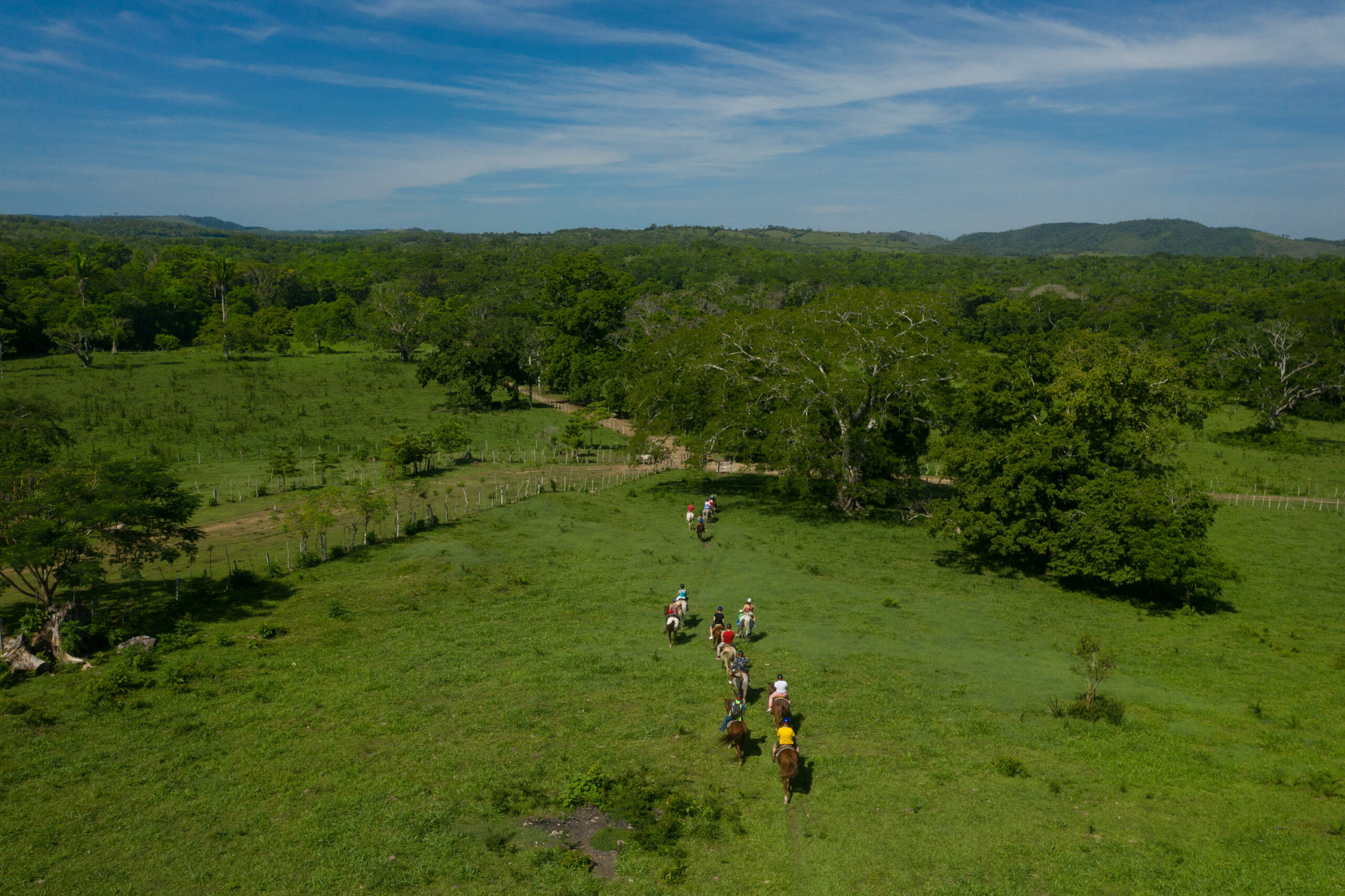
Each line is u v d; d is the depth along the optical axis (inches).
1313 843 644.7
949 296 2231.8
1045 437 1536.7
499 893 572.1
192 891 565.3
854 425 2032.5
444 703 890.1
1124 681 1030.4
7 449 1590.8
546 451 2812.5
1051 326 6003.9
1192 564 1375.5
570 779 733.9
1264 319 5364.2
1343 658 1128.8
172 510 1144.8
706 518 1923.0
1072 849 637.3
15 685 904.3
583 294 4276.6
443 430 2554.1
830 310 2102.6
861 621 1247.5
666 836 645.9
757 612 1277.1
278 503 1882.4
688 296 6127.0
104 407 3102.9
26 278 5890.8
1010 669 1056.8
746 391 2107.5
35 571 1023.6
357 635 1099.3
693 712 889.5
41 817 649.6
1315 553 1806.1
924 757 792.3
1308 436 3528.5
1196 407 1686.8
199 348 4987.7
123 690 887.1
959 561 1673.2
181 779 714.2
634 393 2288.4
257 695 890.7
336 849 615.5
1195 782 747.4
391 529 1670.8
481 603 1258.6
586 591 1347.2
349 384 3956.7
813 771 762.8
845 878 600.4
